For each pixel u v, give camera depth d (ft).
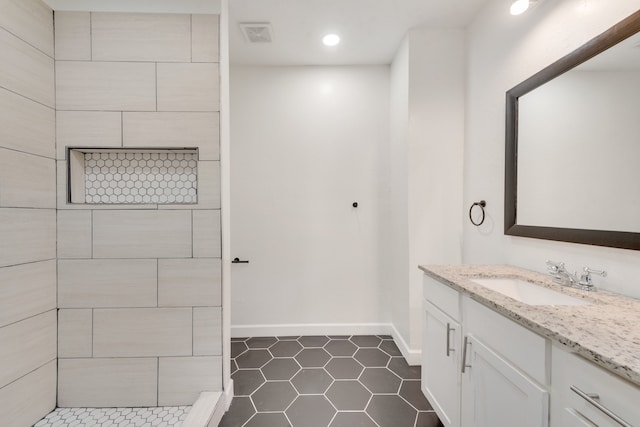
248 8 6.21
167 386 5.28
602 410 2.14
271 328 8.65
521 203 5.13
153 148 5.23
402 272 7.49
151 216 5.24
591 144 3.89
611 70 3.64
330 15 6.46
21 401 4.51
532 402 2.83
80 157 5.40
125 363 5.25
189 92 5.23
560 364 2.57
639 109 3.34
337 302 8.73
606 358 2.08
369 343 8.15
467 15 6.48
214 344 5.30
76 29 5.12
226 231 5.54
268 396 5.85
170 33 5.21
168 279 5.26
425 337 5.36
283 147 8.61
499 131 5.78
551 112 4.52
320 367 6.92
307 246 8.68
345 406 5.56
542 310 3.07
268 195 8.62
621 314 2.94
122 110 5.18
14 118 4.39
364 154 8.64
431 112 6.95
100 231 5.20
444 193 6.98
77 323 5.20
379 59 8.29
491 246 6.02
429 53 6.94
